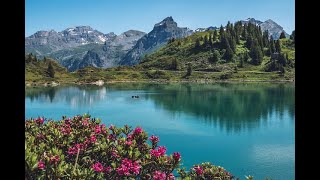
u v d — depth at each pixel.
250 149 59.91
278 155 54.88
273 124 88.69
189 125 87.56
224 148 61.06
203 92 183.00
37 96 163.75
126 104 134.75
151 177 10.70
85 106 127.12
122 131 13.01
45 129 12.88
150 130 79.94
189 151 58.09
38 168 8.12
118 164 10.65
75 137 11.66
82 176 8.84
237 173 43.91
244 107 122.88
